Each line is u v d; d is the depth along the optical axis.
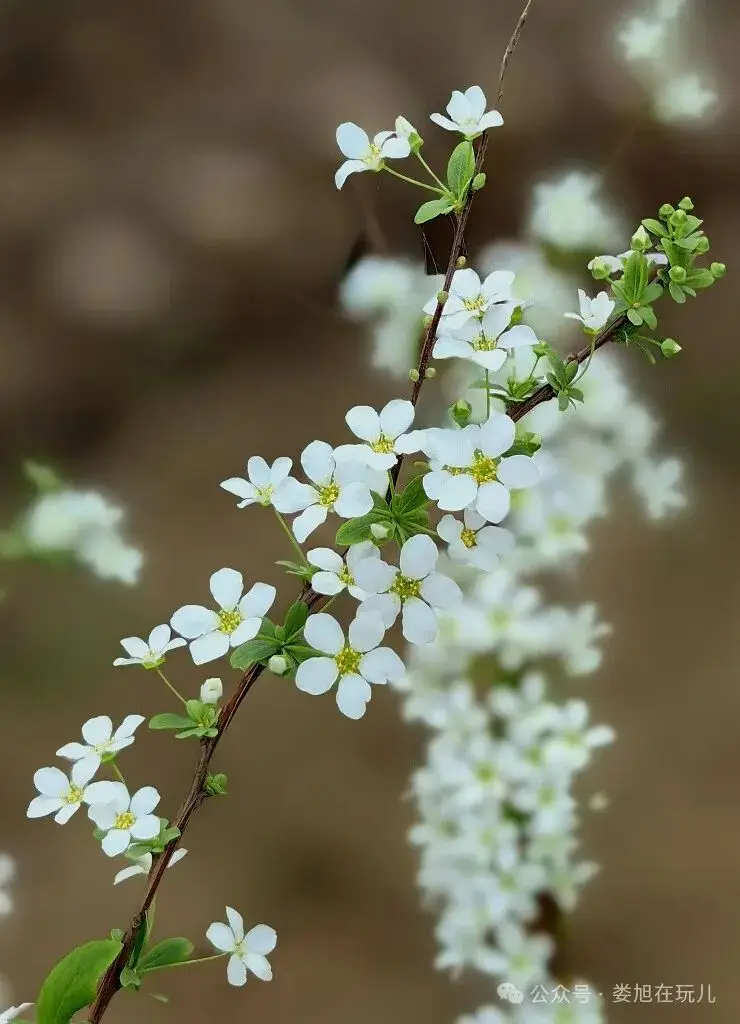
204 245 1.01
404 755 0.75
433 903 0.40
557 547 0.38
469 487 0.32
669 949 0.64
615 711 0.75
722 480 0.85
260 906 0.69
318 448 0.33
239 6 1.11
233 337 0.99
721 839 0.69
